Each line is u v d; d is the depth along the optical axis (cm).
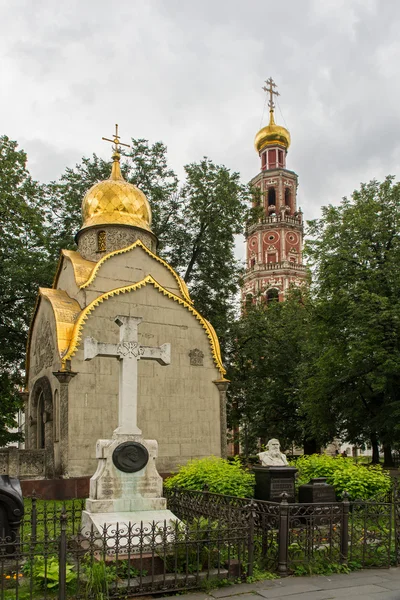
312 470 1570
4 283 2741
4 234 2817
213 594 843
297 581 916
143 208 2791
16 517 953
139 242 2527
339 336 2714
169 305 2380
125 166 3503
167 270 2589
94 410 2081
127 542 868
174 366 2331
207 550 917
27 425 2575
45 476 2056
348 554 1017
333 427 2856
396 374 2409
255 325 3625
